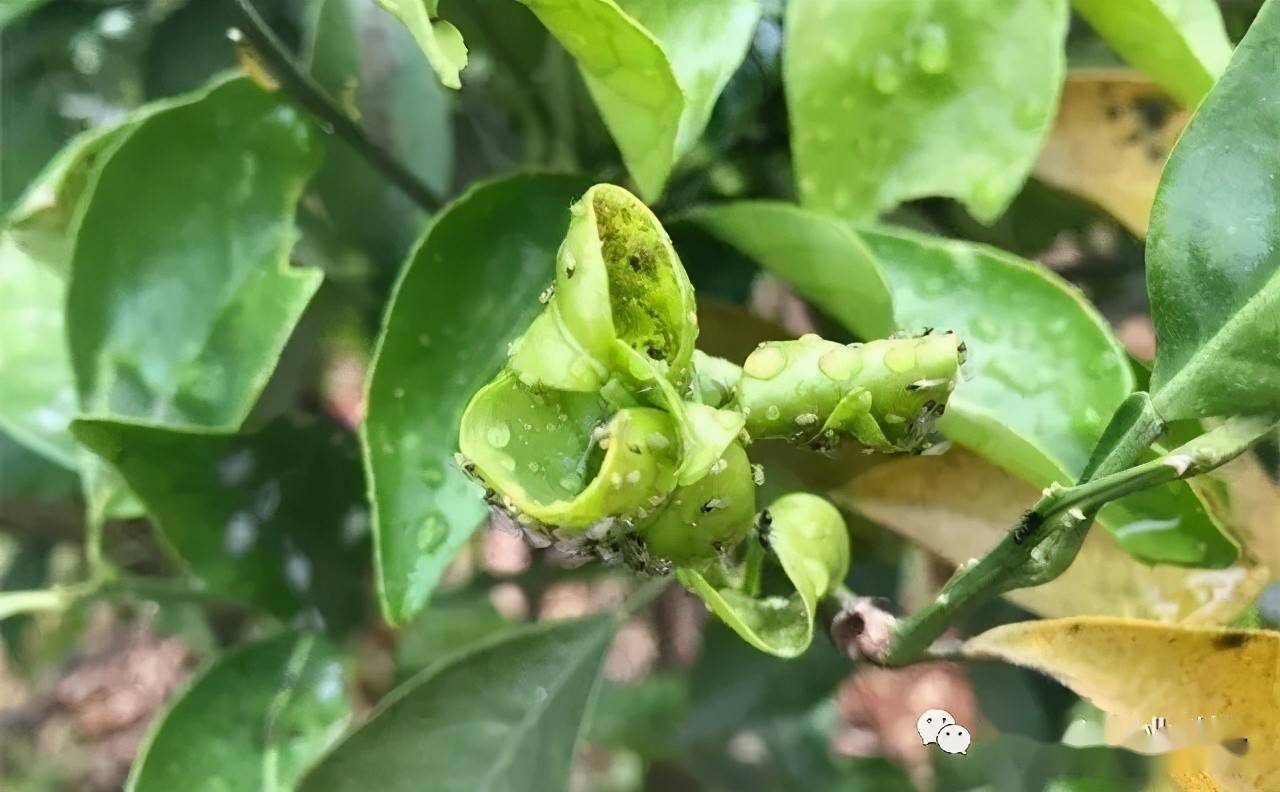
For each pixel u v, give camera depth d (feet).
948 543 0.65
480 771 0.62
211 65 0.71
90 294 0.58
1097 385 0.59
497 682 0.64
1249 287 0.47
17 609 0.65
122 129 0.59
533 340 0.42
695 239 0.66
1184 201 0.49
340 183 0.70
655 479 0.41
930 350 0.45
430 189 0.72
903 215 0.71
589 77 0.55
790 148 0.65
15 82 0.70
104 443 0.57
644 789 0.73
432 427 0.57
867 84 0.60
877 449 0.48
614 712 0.73
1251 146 0.48
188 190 0.60
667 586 0.69
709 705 0.72
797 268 0.62
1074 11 0.68
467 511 0.56
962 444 0.62
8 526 0.73
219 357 0.60
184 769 0.63
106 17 0.70
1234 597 0.60
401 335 0.57
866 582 0.69
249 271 0.60
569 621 0.67
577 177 0.62
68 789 0.73
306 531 0.67
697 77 0.55
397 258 0.72
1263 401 0.45
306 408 0.70
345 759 0.60
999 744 0.66
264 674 0.67
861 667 0.65
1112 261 0.71
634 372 0.41
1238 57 0.49
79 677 0.75
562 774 0.64
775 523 0.53
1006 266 0.61
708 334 0.65
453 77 0.41
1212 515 0.57
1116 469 0.47
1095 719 0.63
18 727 0.74
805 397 0.46
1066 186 0.68
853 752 0.70
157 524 0.62
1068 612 0.63
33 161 0.70
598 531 0.42
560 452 0.43
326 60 0.68
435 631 0.73
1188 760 0.53
